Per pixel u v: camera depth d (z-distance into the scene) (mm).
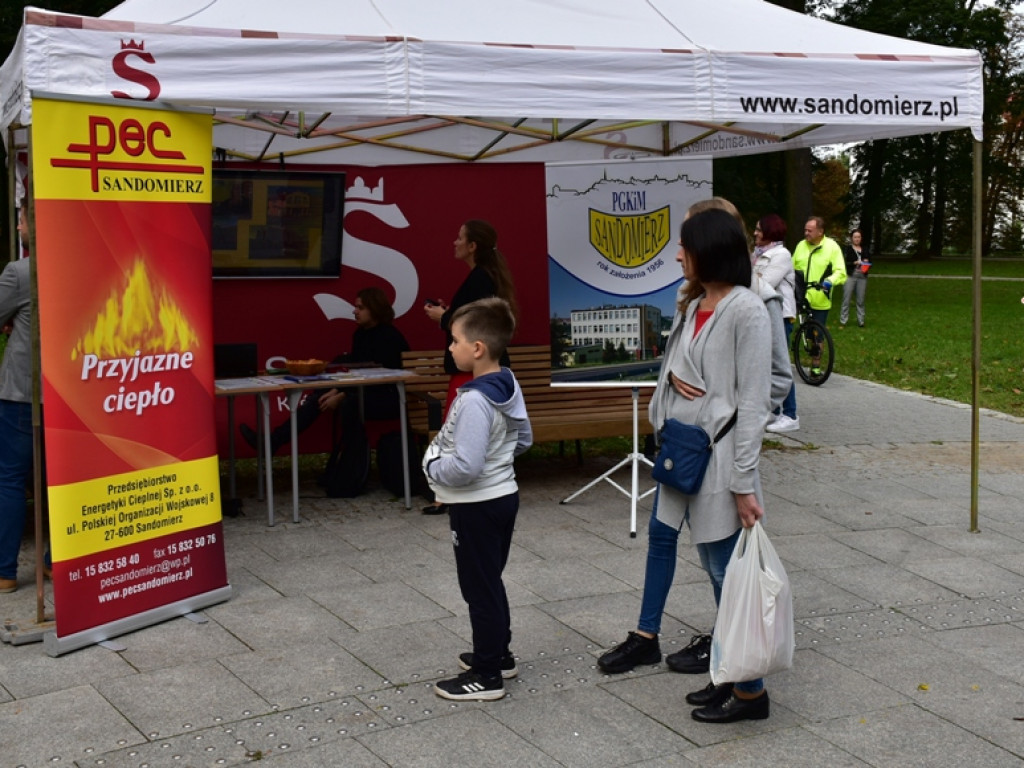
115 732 3754
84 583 4535
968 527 6641
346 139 8008
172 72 4605
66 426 4445
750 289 3900
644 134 8609
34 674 4258
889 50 6082
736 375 3852
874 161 43906
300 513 6707
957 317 21406
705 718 3895
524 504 7012
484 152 8156
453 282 8484
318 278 8141
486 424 3834
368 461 7141
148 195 4750
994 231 55938
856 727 3902
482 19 5566
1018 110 42156
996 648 4699
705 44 5680
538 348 7750
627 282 6914
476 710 3967
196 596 4984
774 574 3744
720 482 3857
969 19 29469
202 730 3773
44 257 4363
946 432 9875
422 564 5684
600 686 4199
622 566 5707
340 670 4305
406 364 7551
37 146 4309
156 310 4797
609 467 8156
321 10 5375
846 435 9648
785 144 7977
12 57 4793
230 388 6195
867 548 6172
